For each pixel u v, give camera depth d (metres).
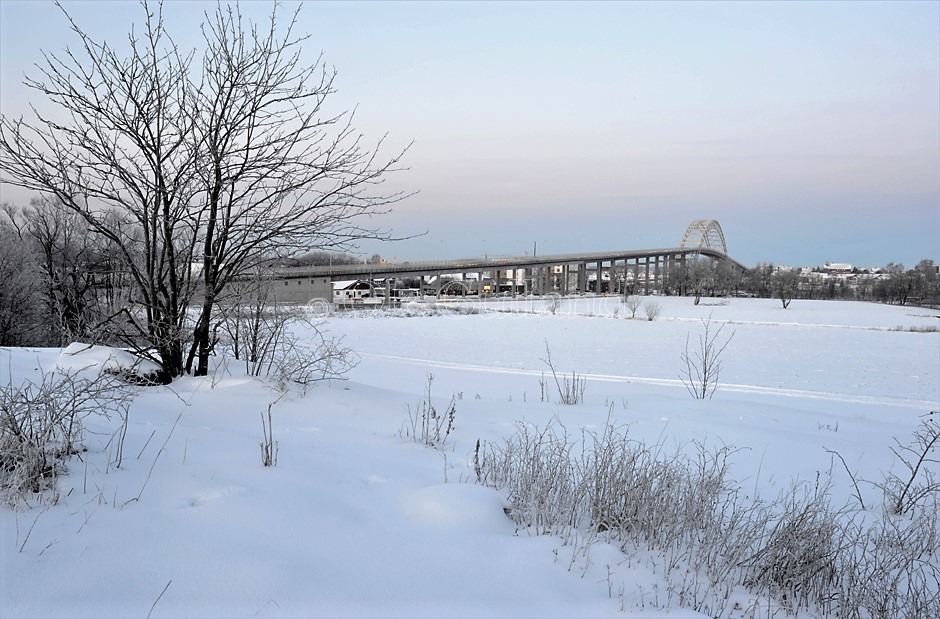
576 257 135.38
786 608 3.65
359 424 6.75
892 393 18.56
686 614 3.08
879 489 6.21
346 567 3.09
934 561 4.63
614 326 50.78
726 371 23.53
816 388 19.36
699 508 4.47
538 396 13.04
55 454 4.03
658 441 7.46
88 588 2.62
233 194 7.57
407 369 20.02
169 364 7.68
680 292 138.00
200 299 8.12
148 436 5.05
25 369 7.17
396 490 4.49
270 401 7.12
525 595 3.04
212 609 2.54
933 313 88.31
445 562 3.30
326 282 65.25
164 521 3.35
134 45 6.89
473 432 7.19
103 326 7.55
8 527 3.10
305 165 7.34
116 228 7.79
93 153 6.77
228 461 4.62
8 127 6.31
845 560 4.37
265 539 3.29
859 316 76.94
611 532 4.29
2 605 2.41
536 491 4.62
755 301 118.56
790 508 5.27
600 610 3.00
